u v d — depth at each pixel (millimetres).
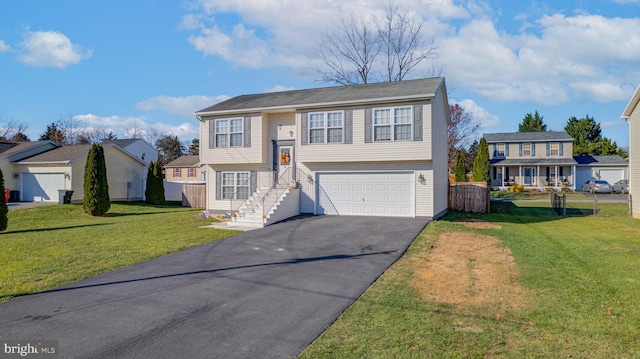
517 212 20906
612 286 6965
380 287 7012
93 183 20297
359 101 16453
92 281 7441
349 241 11469
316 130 17484
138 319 5492
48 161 25578
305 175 18109
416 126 15922
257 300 6332
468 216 18562
